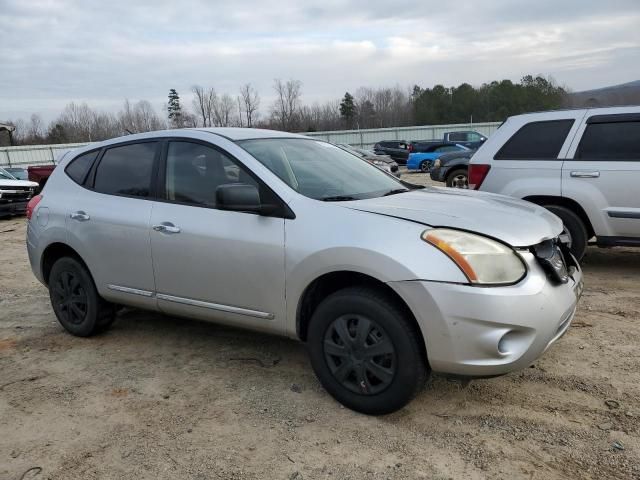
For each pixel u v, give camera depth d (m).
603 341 4.16
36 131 74.12
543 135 6.11
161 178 4.12
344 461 2.84
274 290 3.46
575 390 3.44
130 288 4.25
